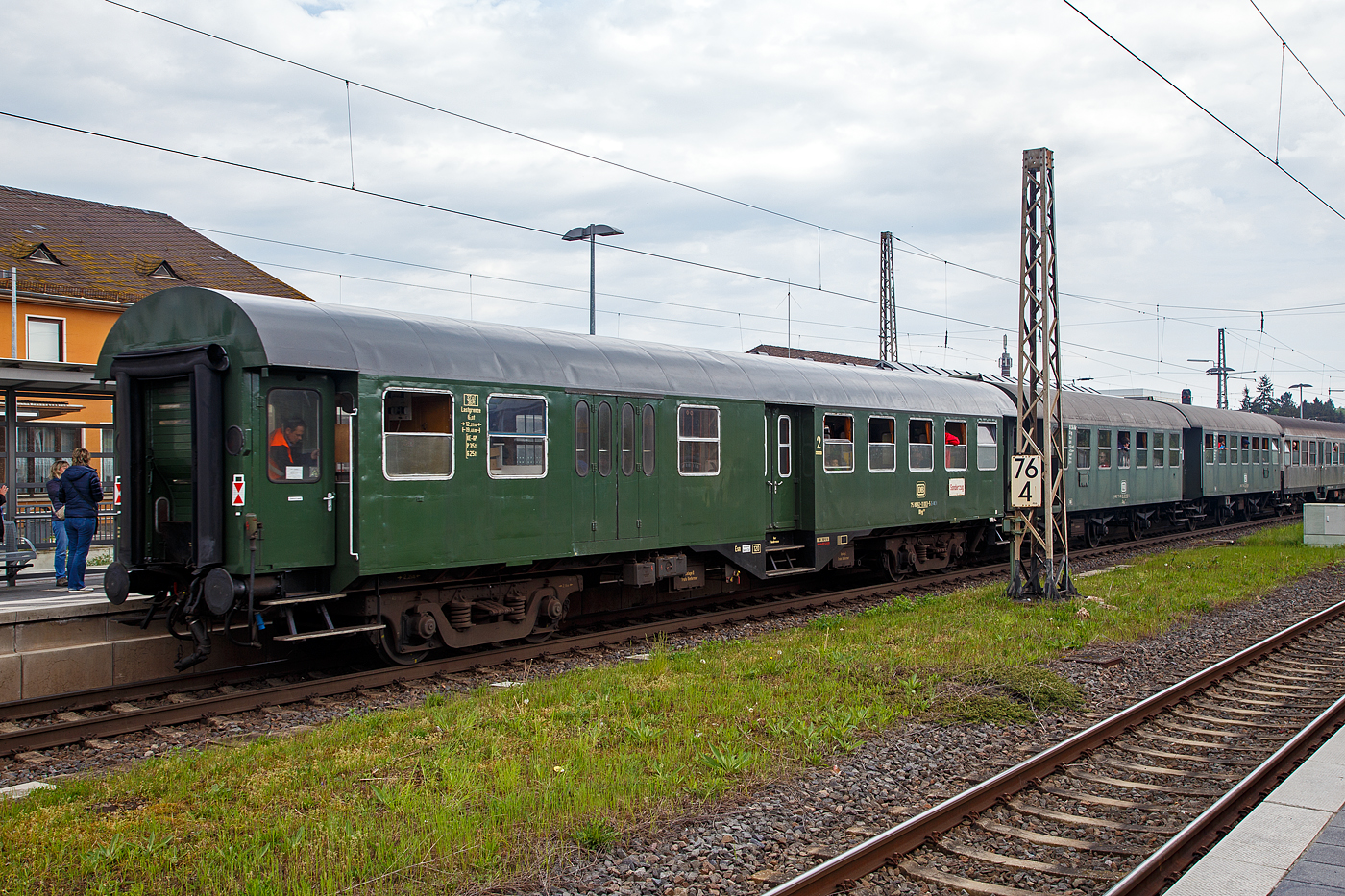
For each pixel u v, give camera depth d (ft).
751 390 46.55
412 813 18.61
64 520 40.63
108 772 22.27
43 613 31.30
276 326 29.55
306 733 25.23
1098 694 29.78
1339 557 66.69
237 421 29.35
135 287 91.81
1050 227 47.39
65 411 62.44
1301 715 27.09
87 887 15.83
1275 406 353.31
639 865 17.02
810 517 49.90
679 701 27.61
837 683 29.86
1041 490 47.55
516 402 35.76
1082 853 17.79
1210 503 103.35
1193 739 25.38
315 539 30.71
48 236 93.61
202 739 25.82
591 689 29.30
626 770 21.13
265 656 35.29
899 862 17.08
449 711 26.81
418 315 34.73
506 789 20.04
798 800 20.40
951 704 27.61
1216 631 40.04
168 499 32.14
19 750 24.73
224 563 29.37
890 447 55.06
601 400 39.22
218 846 17.24
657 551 42.93
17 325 83.82
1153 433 84.94
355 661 35.42
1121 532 89.30
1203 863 15.78
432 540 32.81
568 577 39.70
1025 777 21.26
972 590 52.11
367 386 31.04
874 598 51.78
